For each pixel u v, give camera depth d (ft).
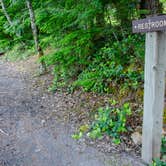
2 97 18.67
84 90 17.62
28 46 30.89
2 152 11.27
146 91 9.14
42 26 21.58
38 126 13.65
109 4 17.69
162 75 8.70
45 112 15.48
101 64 18.40
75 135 12.27
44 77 22.48
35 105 16.76
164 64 8.59
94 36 19.93
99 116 13.38
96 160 10.37
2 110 16.12
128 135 11.69
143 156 10.02
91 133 12.23
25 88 20.45
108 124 12.29
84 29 19.34
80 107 15.56
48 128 13.34
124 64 17.58
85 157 10.64
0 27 32.73
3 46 33.37
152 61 8.59
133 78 15.84
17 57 30.53
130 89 15.34
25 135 12.71
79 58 19.94
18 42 31.63
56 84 19.92
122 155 10.54
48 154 11.01
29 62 28.37
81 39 18.29
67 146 11.53
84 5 17.85
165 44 8.37
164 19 7.82
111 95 16.08
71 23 19.19
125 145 11.12
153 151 9.61
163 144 10.43
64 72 20.39
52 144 11.76
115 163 10.09
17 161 10.61
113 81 16.78
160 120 9.25
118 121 12.19
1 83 22.36
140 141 11.04
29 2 22.20
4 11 29.96
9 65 28.81
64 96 17.71
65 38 18.70
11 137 12.55
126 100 14.73
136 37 18.24
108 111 12.97
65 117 14.52
